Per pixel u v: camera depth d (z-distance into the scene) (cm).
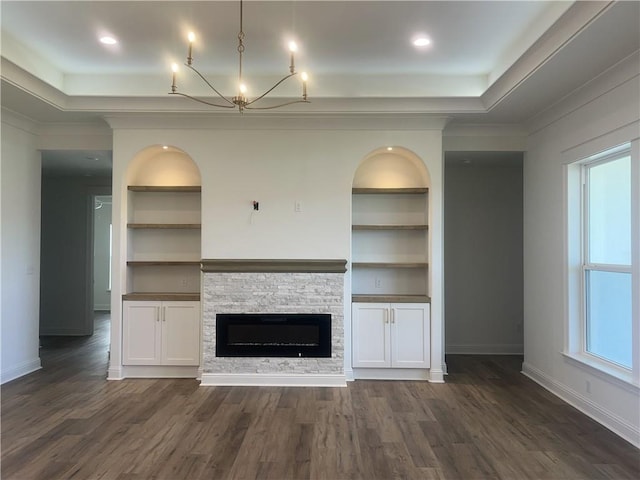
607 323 380
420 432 341
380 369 479
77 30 366
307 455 303
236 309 465
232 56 415
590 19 274
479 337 607
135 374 482
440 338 475
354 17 344
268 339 466
